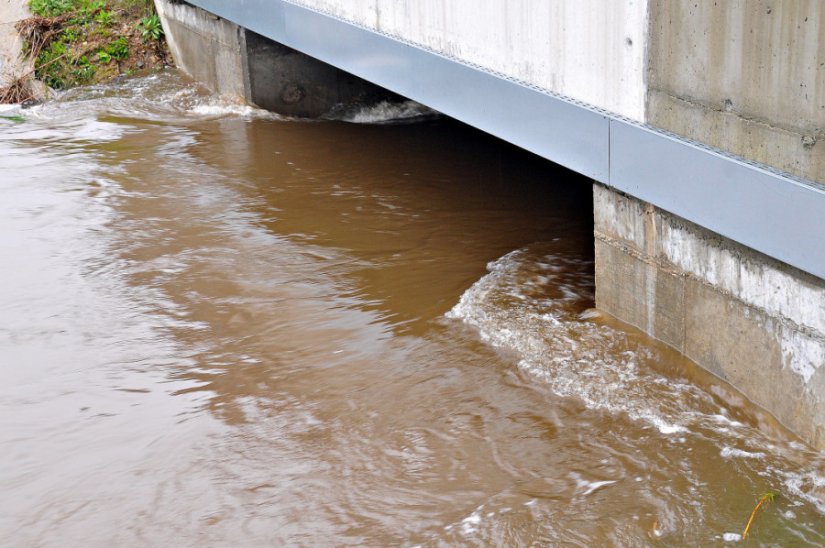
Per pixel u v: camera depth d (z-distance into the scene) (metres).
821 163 4.73
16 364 6.96
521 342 6.68
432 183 10.01
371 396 6.29
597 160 6.19
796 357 5.22
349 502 5.32
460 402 6.14
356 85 12.67
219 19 12.75
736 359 5.66
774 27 4.81
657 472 5.34
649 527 4.92
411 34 8.04
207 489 5.52
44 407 6.43
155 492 5.53
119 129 12.16
